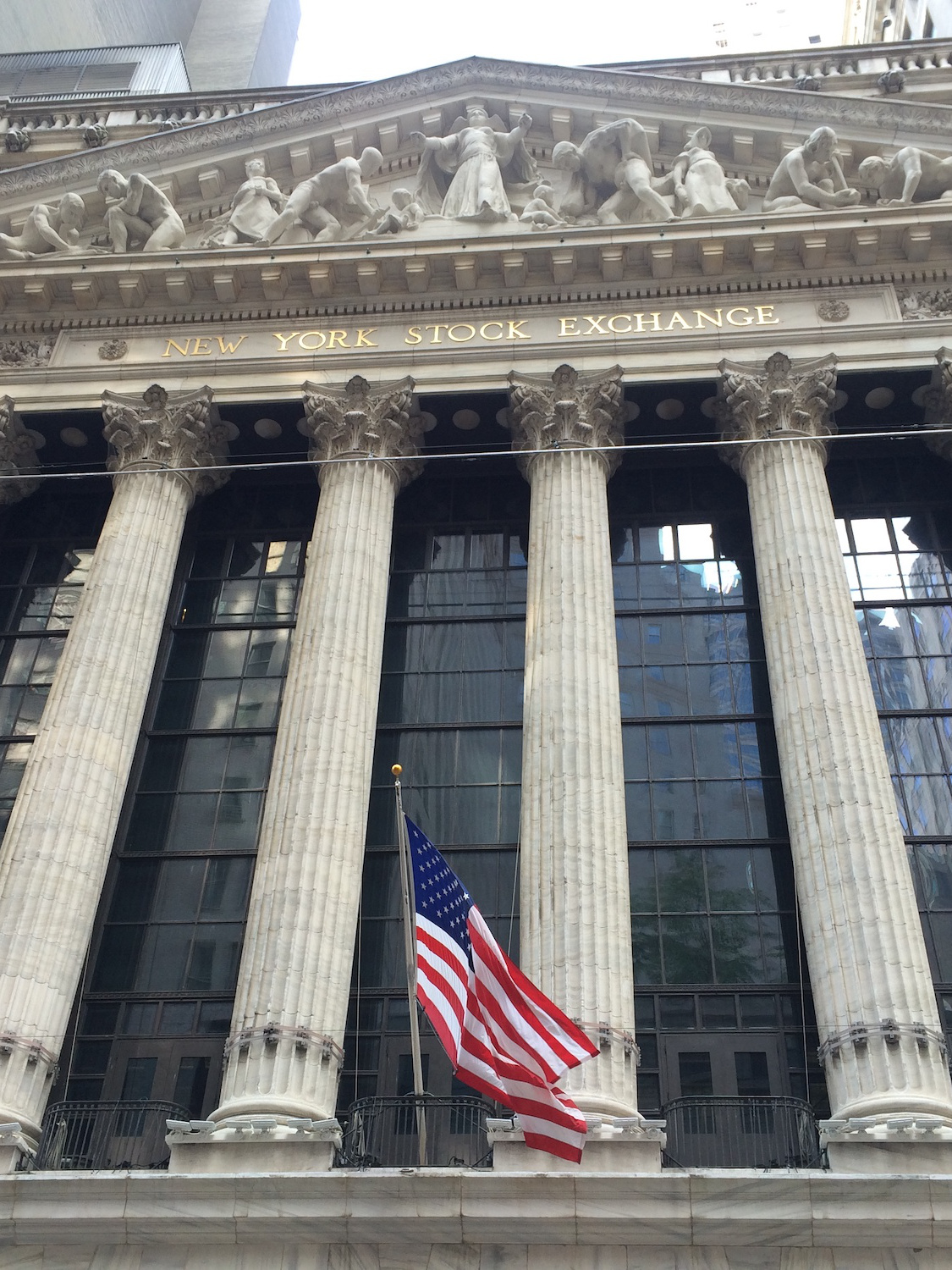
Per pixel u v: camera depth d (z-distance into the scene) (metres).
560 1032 12.78
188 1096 15.61
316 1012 14.45
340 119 24.11
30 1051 14.45
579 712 16.62
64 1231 12.59
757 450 19.41
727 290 21.19
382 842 17.80
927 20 38.97
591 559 18.38
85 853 16.22
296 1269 12.36
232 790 18.66
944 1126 12.94
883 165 21.81
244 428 21.38
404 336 21.41
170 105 27.28
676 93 23.23
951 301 20.58
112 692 17.64
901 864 15.05
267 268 21.66
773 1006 15.80
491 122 24.31
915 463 21.31
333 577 18.55
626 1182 12.35
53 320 22.33
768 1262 12.11
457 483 22.03
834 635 17.03
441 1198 12.43
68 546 22.20
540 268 21.38
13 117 27.78
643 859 17.28
